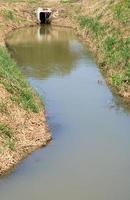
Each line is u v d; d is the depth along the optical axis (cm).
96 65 4259
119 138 2605
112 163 2302
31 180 2133
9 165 2233
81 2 7494
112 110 3048
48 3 7638
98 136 2627
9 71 3331
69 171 2217
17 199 1992
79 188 2077
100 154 2400
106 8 5791
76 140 2562
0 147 2281
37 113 2814
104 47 4494
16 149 2355
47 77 3862
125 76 3512
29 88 3228
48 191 2053
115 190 2061
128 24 4569
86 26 5928
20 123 2575
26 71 4081
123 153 2412
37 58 4638
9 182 2114
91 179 2148
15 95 2831
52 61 4488
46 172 2205
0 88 2789
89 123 2820
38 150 2420
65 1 7725
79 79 3791
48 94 3375
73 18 6994
